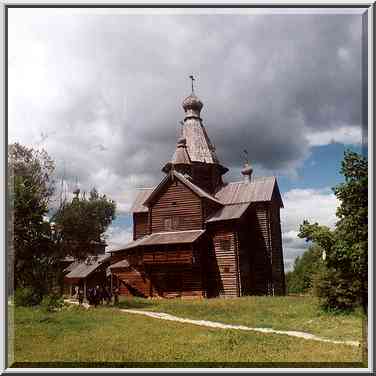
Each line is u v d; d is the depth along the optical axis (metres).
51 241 31.03
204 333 18.14
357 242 19.30
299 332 18.50
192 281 34.12
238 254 34.59
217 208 37.59
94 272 42.06
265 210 37.03
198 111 42.78
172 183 37.22
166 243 34.00
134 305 28.52
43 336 17.92
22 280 28.69
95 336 17.84
